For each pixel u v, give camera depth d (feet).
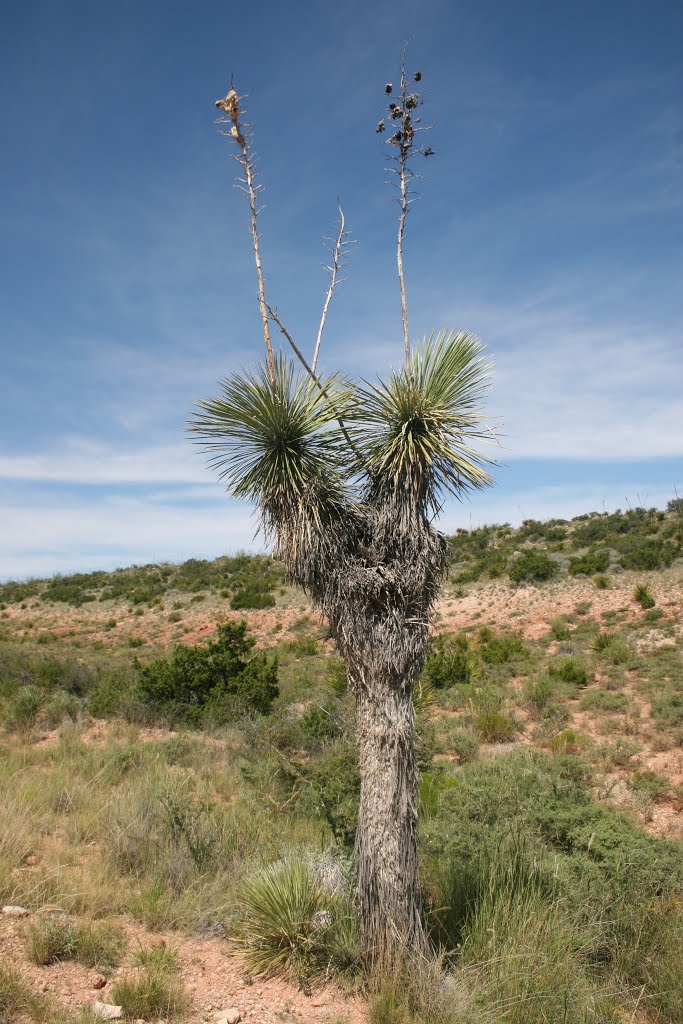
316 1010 12.92
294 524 13.80
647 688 52.85
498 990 13.26
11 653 65.36
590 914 16.57
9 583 178.81
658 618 82.33
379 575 13.66
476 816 23.67
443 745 40.11
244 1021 12.44
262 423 13.67
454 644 76.79
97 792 27.81
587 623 87.81
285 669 74.38
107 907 17.34
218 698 46.73
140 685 48.73
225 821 22.47
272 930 14.73
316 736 37.83
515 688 57.93
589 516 172.14
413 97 15.19
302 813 25.09
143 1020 12.34
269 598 123.13
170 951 14.94
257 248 14.46
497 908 15.46
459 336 14.39
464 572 127.85
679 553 112.78
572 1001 13.29
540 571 115.65
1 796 25.45
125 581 164.86
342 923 14.52
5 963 13.56
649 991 14.48
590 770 32.76
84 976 13.82
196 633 112.06
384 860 13.42
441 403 13.94
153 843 20.98
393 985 12.59
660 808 30.07
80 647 107.24
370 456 14.47
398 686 13.74
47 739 40.75
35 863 20.21
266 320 14.37
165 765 33.06
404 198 15.16
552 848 21.09
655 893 17.95
